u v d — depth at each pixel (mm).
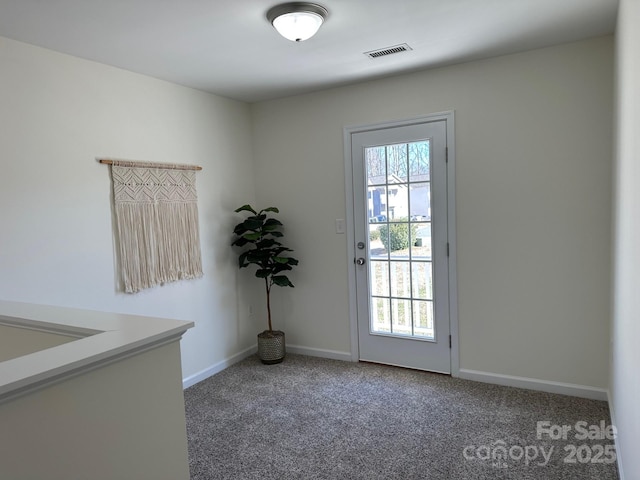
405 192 3449
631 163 1696
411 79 3318
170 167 3258
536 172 2949
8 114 2357
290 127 3896
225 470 2268
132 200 2994
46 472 1160
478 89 3086
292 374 3562
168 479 1510
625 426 1901
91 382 1258
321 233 3834
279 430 2662
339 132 3660
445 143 3242
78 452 1235
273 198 4051
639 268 1467
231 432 2654
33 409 1125
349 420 2756
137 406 1398
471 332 3281
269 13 2150
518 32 2566
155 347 1447
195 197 3480
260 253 3697
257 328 4160
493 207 3113
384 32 2479
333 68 3104
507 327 3143
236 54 2736
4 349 1911
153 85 3180
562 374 2988
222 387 3352
